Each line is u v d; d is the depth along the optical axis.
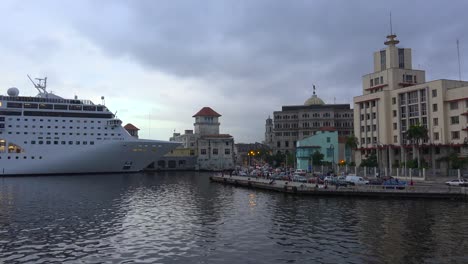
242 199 65.06
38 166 125.00
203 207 56.09
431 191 61.12
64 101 129.88
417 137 91.50
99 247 33.84
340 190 64.75
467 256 29.61
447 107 96.56
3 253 32.16
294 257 30.25
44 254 31.84
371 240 34.72
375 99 115.06
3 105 122.25
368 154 118.88
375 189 64.12
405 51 117.38
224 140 198.75
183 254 31.45
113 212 51.94
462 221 42.53
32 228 41.62
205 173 165.00
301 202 59.22
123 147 133.12
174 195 72.44
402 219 44.09
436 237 35.34
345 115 184.50
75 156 128.50
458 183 68.12
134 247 33.72
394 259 29.16
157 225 42.97
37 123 125.25
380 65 120.44
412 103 105.00
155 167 189.88
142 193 76.25
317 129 182.12
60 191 79.50
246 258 30.17
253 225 42.34
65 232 39.69
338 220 44.16
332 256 30.30
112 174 136.62
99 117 132.88
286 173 108.69
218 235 37.81
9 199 65.94
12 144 122.75
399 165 100.62
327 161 129.38
